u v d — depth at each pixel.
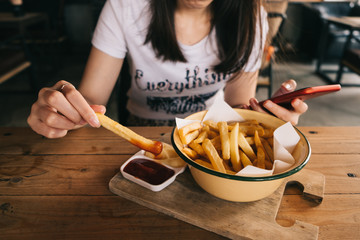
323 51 4.21
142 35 1.19
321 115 3.17
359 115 3.18
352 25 3.52
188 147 0.77
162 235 0.64
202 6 0.97
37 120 0.82
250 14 1.13
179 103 1.42
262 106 0.94
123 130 0.73
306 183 0.78
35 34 4.20
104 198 0.74
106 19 1.20
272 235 0.63
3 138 1.00
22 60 3.21
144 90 1.37
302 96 0.81
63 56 5.00
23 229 0.64
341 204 0.73
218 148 0.75
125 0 1.17
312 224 0.67
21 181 0.79
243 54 1.23
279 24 2.30
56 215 0.68
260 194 0.67
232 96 1.44
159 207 0.69
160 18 1.11
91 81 1.19
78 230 0.64
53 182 0.79
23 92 3.50
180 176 0.82
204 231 0.65
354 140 1.02
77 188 0.77
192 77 1.31
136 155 0.85
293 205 0.73
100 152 0.93
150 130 1.06
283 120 0.82
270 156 0.74
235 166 0.69
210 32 1.22
